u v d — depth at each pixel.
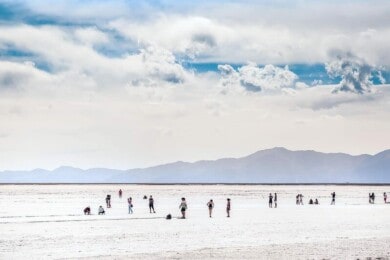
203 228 42.44
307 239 34.44
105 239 34.44
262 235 37.00
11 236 36.31
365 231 39.97
